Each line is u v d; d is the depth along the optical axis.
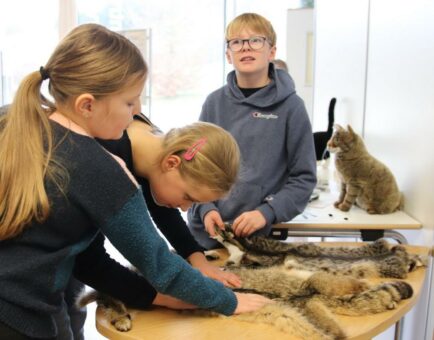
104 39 0.74
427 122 1.40
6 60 4.21
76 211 0.71
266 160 1.38
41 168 0.69
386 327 0.82
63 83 0.73
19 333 0.69
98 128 0.77
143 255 0.74
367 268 1.03
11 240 0.70
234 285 0.96
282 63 2.14
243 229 1.22
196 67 4.18
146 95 3.54
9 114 0.73
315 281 0.92
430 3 1.38
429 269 1.33
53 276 0.72
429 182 1.37
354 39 2.28
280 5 3.50
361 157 1.54
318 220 1.45
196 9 4.09
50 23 4.24
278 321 0.79
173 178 0.90
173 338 0.77
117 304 0.87
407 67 1.58
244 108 1.44
